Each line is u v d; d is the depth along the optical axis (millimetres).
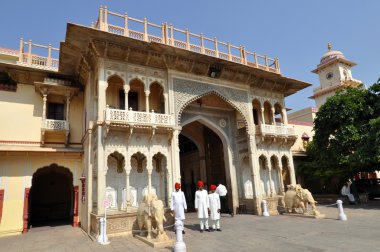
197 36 11766
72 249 6910
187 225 9836
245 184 13367
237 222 10125
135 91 11359
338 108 14109
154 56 10492
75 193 11273
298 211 11938
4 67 10867
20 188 10375
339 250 5488
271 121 14430
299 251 5594
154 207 7258
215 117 13766
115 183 9773
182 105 11125
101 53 9602
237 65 12125
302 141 19281
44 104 11336
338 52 28609
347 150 13977
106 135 8867
